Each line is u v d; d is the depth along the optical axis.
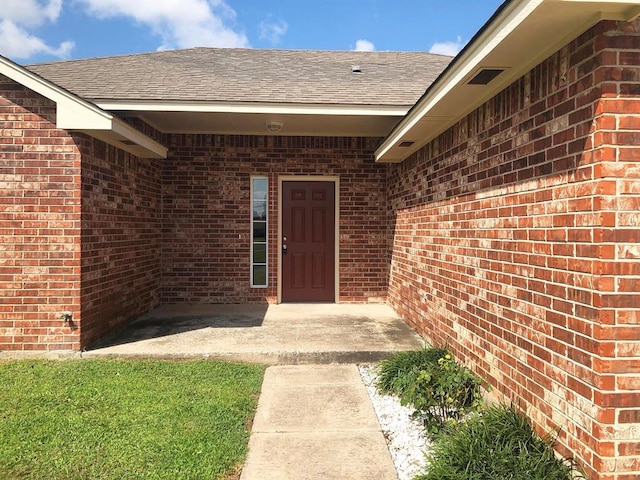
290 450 3.02
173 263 7.82
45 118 4.85
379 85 7.18
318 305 7.88
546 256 2.75
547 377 2.73
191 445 3.00
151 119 6.86
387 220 7.95
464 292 4.18
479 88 3.46
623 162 2.25
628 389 2.22
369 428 3.37
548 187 2.74
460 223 4.30
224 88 6.66
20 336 4.91
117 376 4.35
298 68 8.05
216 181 7.84
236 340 5.45
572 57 2.49
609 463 2.21
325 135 7.95
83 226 4.98
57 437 3.10
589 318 2.32
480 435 2.77
